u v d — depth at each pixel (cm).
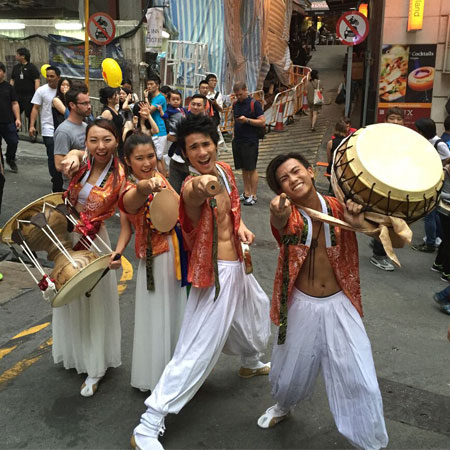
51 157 780
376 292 546
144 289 314
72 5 1416
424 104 1102
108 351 352
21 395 342
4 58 1354
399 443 305
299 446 299
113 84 896
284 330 268
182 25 1354
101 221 340
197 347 286
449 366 397
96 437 303
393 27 1080
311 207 263
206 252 286
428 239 679
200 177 255
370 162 230
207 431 310
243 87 821
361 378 259
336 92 1964
